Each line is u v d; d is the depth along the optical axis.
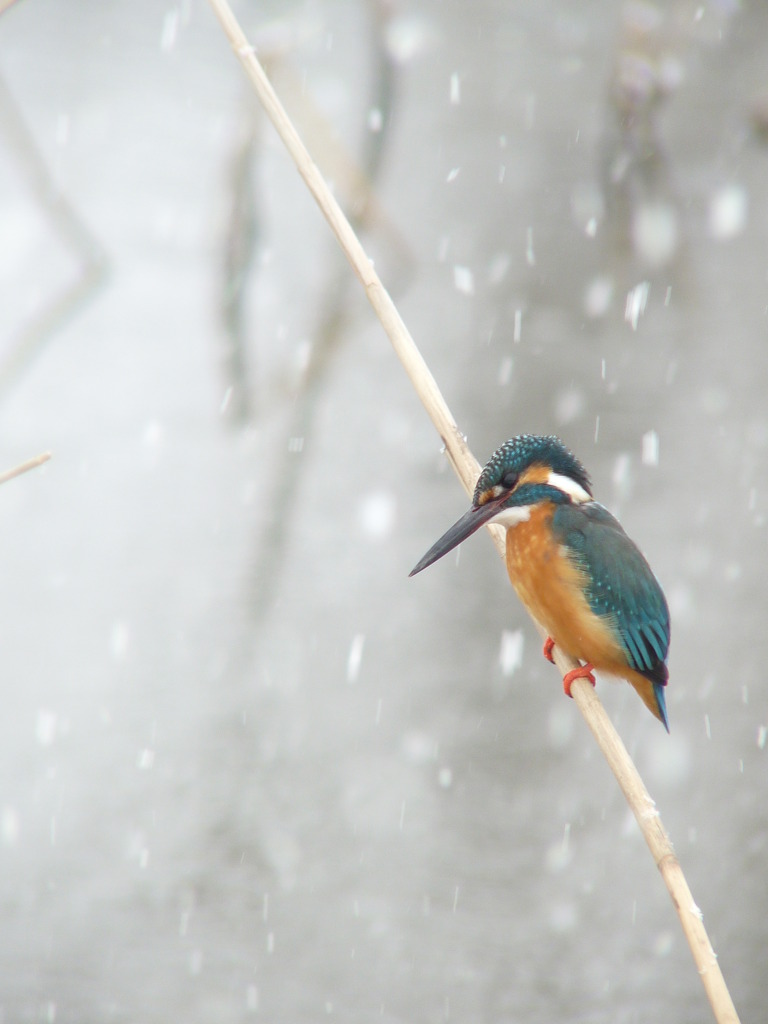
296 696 11.16
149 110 28.00
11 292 19.69
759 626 12.30
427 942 8.95
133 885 9.23
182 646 11.66
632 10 27.83
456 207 24.97
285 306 20.09
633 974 8.77
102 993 8.47
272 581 12.70
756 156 28.88
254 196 22.05
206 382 17.30
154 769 10.25
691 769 10.50
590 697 5.80
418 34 36.78
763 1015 8.47
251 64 6.40
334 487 14.59
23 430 15.62
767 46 38.66
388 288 20.83
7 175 23.80
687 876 9.52
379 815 9.92
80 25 34.69
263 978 8.61
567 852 9.70
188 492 14.30
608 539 6.30
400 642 11.89
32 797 10.00
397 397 17.23
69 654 11.55
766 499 14.62
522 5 43.69
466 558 13.41
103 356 17.77
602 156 27.81
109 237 21.69
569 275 21.91
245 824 9.84
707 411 16.89
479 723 10.94
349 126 27.08
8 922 8.99
